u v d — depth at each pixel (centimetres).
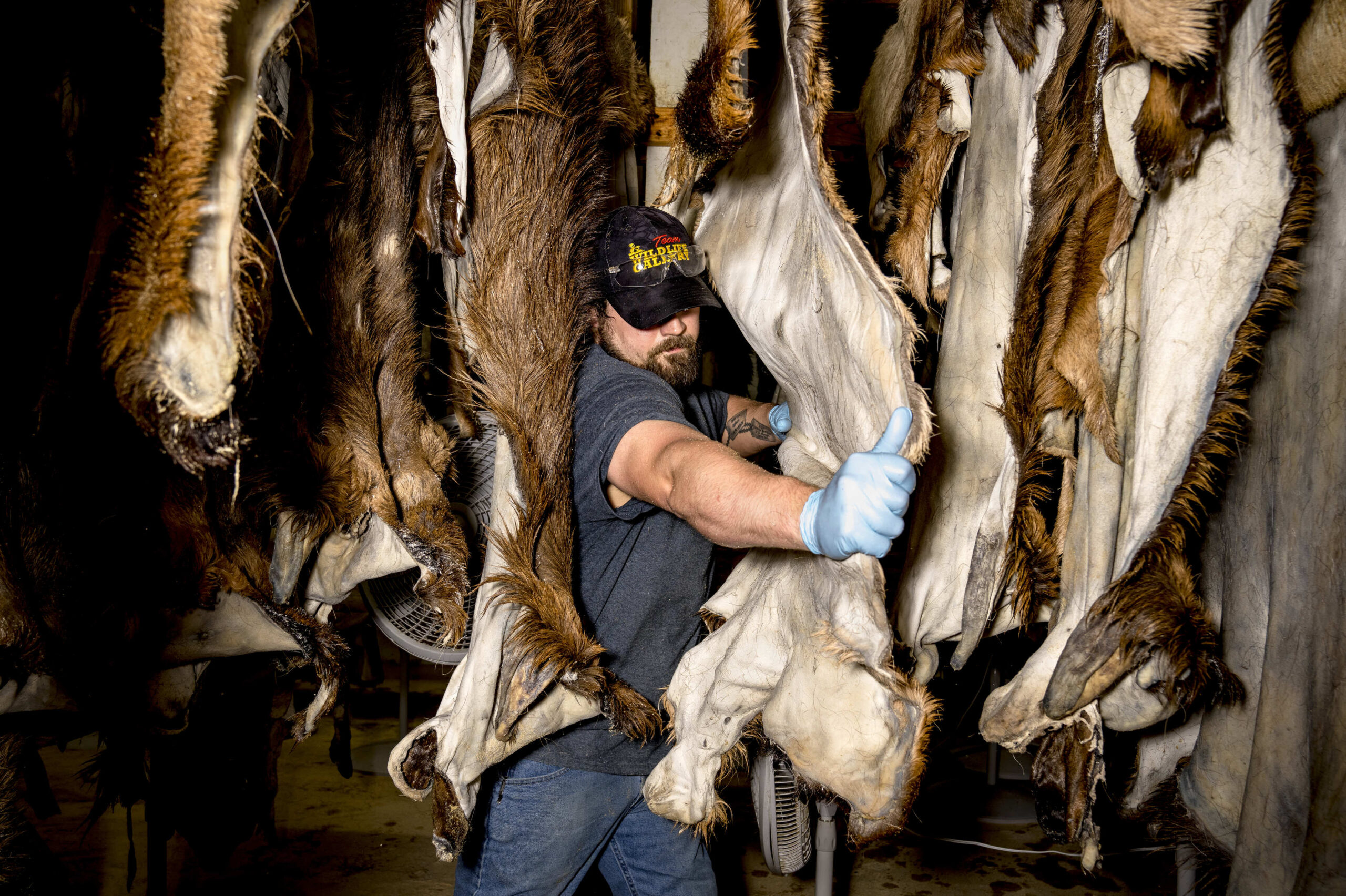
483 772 139
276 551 145
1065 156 118
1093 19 113
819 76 107
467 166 126
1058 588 134
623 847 164
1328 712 109
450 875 283
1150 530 113
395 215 145
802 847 200
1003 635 197
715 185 154
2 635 124
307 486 139
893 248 136
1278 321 117
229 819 189
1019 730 127
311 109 118
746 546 108
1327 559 110
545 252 132
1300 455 114
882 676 110
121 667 141
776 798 194
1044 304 121
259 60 76
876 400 110
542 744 149
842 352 118
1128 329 122
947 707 294
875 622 110
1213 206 107
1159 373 111
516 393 130
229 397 76
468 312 131
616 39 160
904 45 139
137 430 135
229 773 187
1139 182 110
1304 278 113
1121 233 114
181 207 72
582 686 130
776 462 209
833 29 250
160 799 184
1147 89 107
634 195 181
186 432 76
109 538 140
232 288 75
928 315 157
